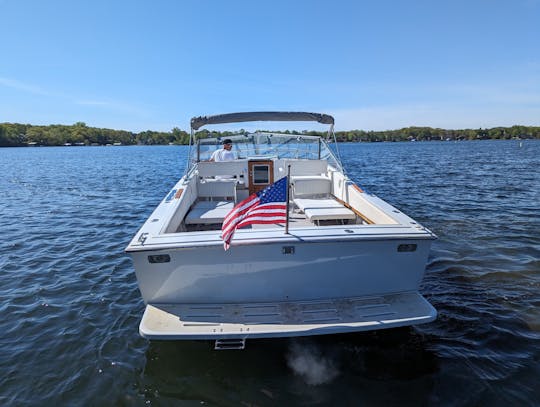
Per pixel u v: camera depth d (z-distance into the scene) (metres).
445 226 7.80
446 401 2.87
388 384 3.06
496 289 4.80
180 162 33.62
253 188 6.61
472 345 3.60
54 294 5.03
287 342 3.61
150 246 2.96
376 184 14.66
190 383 3.14
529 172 18.73
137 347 3.71
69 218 9.69
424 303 3.24
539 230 7.38
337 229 3.22
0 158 43.22
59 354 3.64
